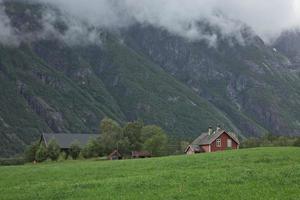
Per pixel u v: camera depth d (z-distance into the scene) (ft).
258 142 609.42
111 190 118.62
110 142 509.35
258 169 145.38
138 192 113.80
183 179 130.82
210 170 150.41
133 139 517.96
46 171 190.19
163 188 117.50
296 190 106.32
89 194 115.24
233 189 110.52
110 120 529.45
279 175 128.16
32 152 521.24
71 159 488.85
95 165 208.44
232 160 183.62
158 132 516.32
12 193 126.41
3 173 195.00
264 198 98.78
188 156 231.91
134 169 174.60
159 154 506.48
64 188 127.13
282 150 217.77
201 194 106.22
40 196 117.29
